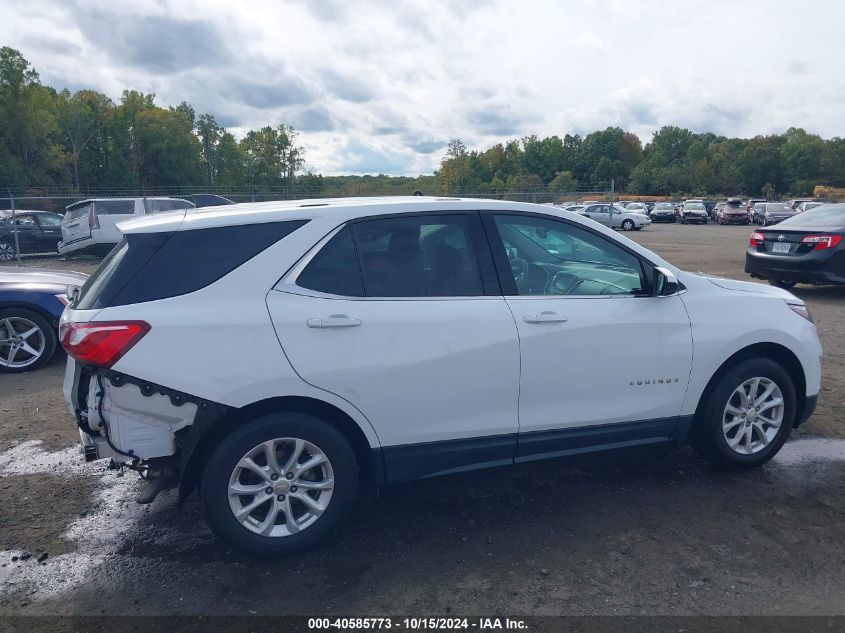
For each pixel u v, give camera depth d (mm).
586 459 4770
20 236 19328
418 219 3771
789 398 4488
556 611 3023
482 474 4527
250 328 3320
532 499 4156
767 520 3840
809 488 4254
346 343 3438
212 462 3309
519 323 3744
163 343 3227
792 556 3457
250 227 3512
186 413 3275
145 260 3369
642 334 4035
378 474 3623
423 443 3650
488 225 3887
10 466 4742
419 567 3404
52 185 57781
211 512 3342
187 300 3318
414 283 3656
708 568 3350
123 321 3211
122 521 3936
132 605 3111
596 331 3910
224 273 3396
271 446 3393
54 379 6898
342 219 3621
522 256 3986
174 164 64812
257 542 3410
